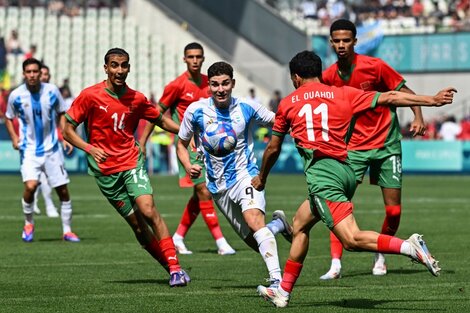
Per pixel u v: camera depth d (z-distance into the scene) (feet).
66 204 111.34
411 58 297.12
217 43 315.37
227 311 62.64
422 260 57.06
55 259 92.89
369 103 62.75
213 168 71.05
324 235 117.08
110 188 75.61
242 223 72.02
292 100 63.87
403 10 327.06
